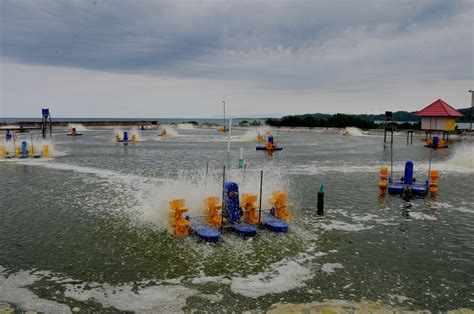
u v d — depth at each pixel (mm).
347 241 10445
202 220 11352
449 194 16594
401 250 9812
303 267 8703
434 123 54375
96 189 17172
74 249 9688
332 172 23031
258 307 6898
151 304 7004
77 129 84688
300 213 13320
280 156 32500
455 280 8117
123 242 10180
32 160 28250
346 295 7395
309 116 102312
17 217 12539
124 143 45562
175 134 68062
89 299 7188
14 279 8023
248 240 10359
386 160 29781
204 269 8531
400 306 6996
